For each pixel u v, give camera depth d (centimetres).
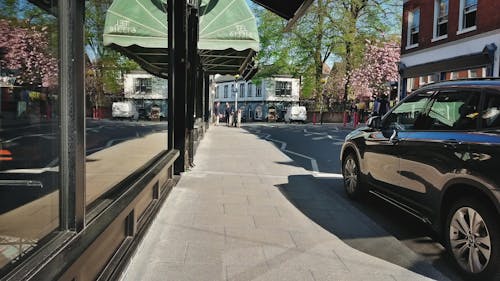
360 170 630
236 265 382
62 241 223
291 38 4050
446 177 404
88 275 268
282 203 629
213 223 510
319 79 4172
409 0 2325
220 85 6912
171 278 348
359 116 3703
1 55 186
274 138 1864
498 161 345
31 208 208
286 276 363
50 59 223
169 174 712
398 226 529
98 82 337
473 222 366
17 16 195
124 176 417
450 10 1941
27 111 205
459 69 1866
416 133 479
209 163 1015
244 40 913
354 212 591
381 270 385
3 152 192
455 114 429
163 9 632
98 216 280
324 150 1378
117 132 392
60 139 233
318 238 470
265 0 668
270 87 5462
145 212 481
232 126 3144
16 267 181
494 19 1652
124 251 349
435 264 405
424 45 2166
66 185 236
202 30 900
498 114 374
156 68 605
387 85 3778
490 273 344
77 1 239
